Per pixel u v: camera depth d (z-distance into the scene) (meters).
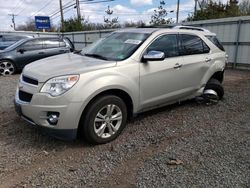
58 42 12.08
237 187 2.92
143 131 4.45
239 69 12.35
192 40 5.35
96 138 3.85
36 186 2.93
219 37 13.07
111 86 3.86
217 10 20.80
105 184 2.98
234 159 3.53
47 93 3.54
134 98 4.25
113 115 4.04
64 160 3.49
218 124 4.82
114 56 4.38
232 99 6.52
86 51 5.05
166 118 5.08
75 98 3.55
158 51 4.39
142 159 3.53
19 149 3.76
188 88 5.23
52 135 3.70
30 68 4.10
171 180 3.05
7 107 5.75
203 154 3.66
